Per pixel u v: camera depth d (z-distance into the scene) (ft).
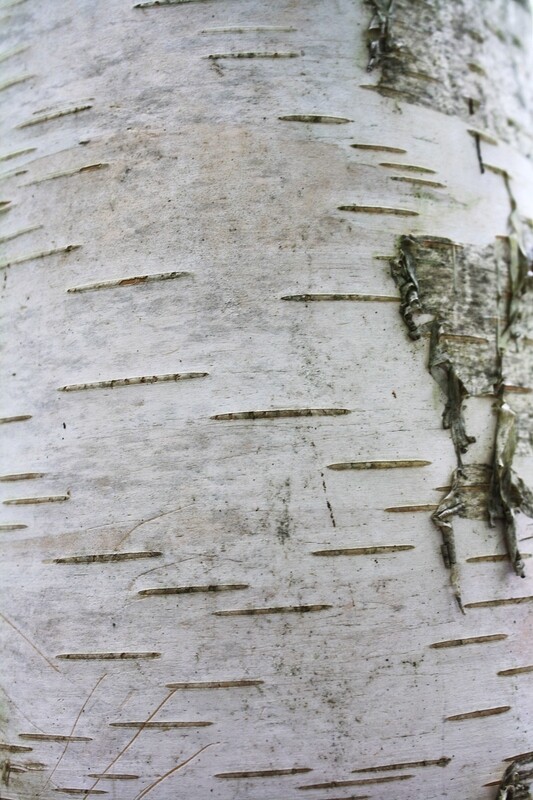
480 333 1.33
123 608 1.24
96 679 1.24
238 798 1.22
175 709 1.22
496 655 1.27
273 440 1.24
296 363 1.26
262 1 1.35
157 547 1.24
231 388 1.25
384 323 1.28
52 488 1.28
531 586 1.30
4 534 1.31
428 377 1.29
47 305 1.32
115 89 1.35
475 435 1.30
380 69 1.35
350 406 1.26
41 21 1.42
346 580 1.23
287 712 1.22
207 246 1.28
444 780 1.24
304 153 1.31
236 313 1.27
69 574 1.26
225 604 1.22
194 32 1.35
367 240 1.30
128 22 1.37
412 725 1.23
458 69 1.40
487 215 1.37
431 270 1.32
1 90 1.43
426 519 1.26
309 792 1.22
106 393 1.27
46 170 1.36
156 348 1.27
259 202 1.29
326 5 1.36
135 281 1.29
